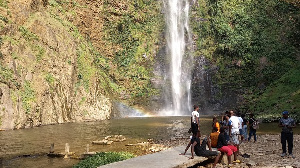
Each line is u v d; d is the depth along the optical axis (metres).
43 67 44.66
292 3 56.62
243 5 58.88
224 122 14.13
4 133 30.14
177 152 12.51
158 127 32.62
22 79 40.53
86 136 25.95
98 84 51.56
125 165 10.18
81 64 51.16
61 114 43.78
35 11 49.94
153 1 66.56
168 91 58.16
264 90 49.12
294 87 45.00
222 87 54.06
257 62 52.81
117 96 54.88
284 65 51.00
